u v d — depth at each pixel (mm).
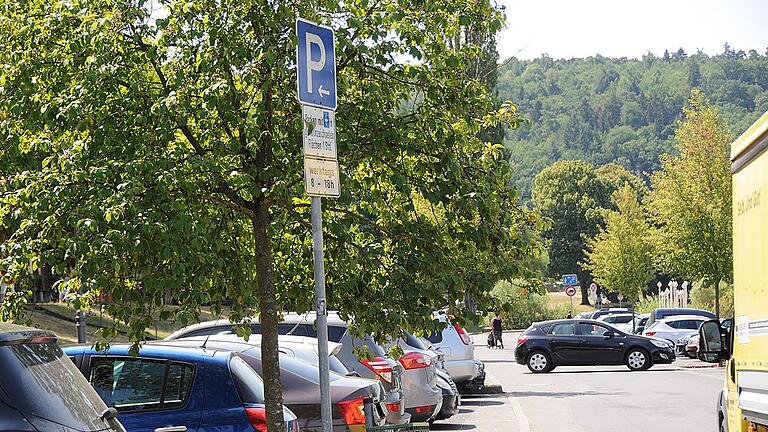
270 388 8305
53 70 7922
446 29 8664
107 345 8375
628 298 88812
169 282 7449
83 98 7715
